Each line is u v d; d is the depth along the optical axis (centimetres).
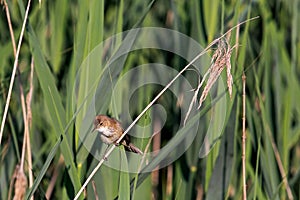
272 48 1018
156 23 1041
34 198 880
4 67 938
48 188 948
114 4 993
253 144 918
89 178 689
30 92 831
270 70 1007
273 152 898
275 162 898
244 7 975
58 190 955
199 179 942
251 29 1048
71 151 742
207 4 916
